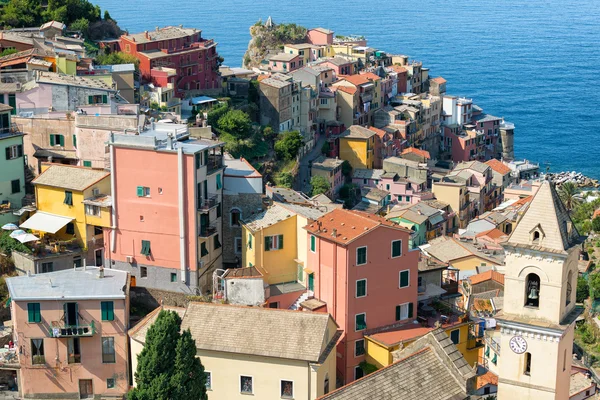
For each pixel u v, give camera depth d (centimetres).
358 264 11675
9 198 13950
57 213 13275
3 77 17175
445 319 12325
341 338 11744
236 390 10519
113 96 16638
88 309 11169
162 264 12775
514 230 8419
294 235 12731
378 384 9244
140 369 9431
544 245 8288
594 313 17700
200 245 12744
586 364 15300
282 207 13088
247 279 11906
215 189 13050
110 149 12756
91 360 11288
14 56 18725
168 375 9369
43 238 13138
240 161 14138
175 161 12475
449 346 9806
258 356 10369
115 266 13025
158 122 14838
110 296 11125
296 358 10269
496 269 16625
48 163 13938
